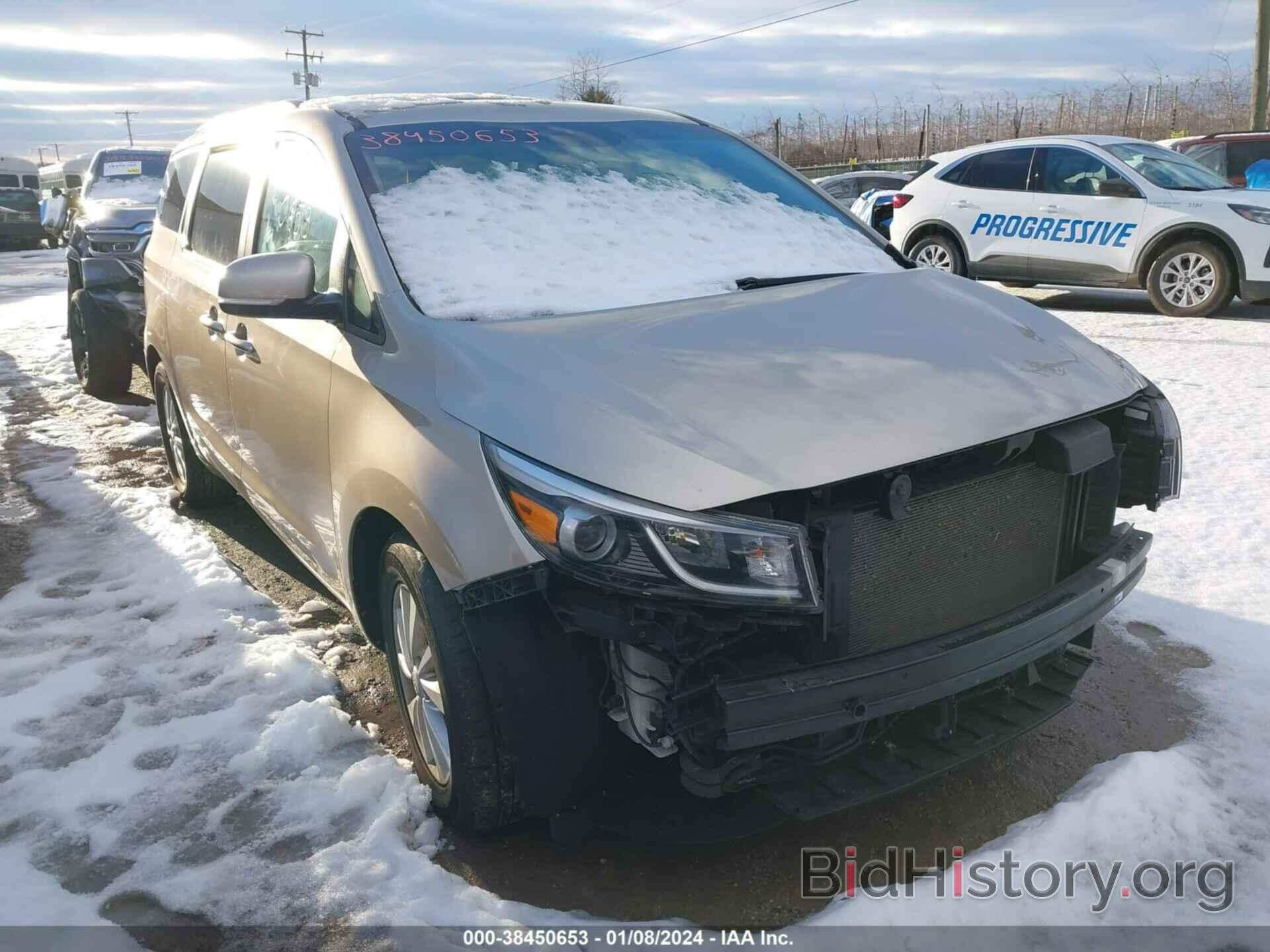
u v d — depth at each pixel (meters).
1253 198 9.47
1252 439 5.54
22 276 19.50
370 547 2.82
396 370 2.57
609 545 2.04
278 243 3.35
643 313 2.65
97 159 11.12
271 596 4.18
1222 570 3.99
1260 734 2.92
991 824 2.63
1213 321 9.50
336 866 2.44
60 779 2.84
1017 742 2.97
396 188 2.98
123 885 2.42
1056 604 2.44
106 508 5.26
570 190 3.18
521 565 2.15
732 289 2.92
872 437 2.20
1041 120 25.27
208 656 3.55
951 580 2.47
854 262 3.32
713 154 3.69
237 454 3.87
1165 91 23.72
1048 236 10.56
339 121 3.28
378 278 2.74
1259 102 18.45
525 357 2.39
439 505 2.29
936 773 2.39
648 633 2.08
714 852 2.54
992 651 2.27
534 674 2.27
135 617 3.91
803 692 2.06
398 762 2.88
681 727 2.12
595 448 2.13
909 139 27.45
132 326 7.66
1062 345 2.83
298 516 3.32
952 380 2.44
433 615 2.38
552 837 2.57
